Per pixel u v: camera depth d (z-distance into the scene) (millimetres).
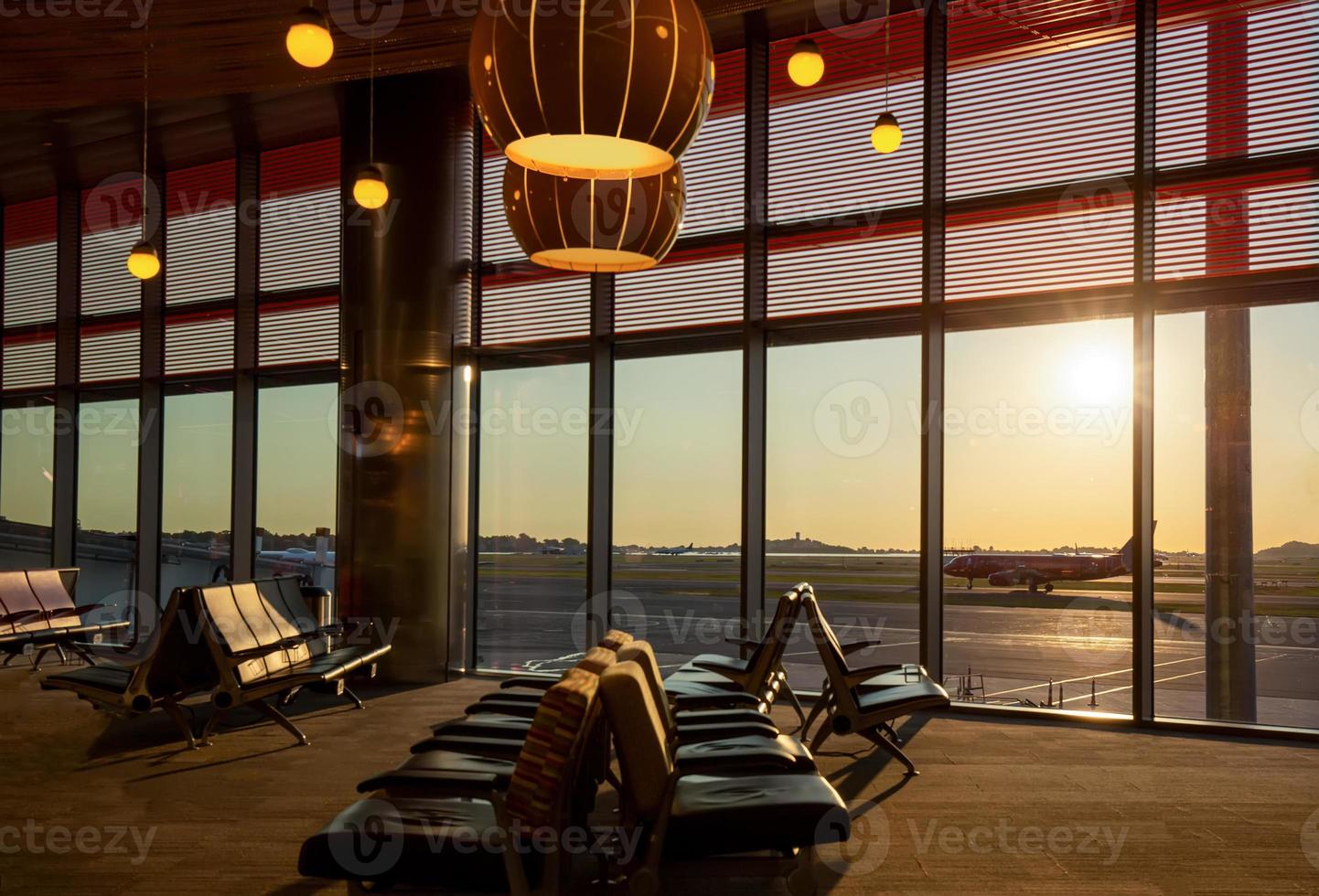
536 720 2744
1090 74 6582
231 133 9180
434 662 8086
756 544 7465
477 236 8602
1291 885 3619
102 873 3742
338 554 8125
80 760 5547
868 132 7230
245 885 3623
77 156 9789
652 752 2887
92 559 10758
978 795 4797
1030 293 6676
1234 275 6152
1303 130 6043
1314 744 5844
